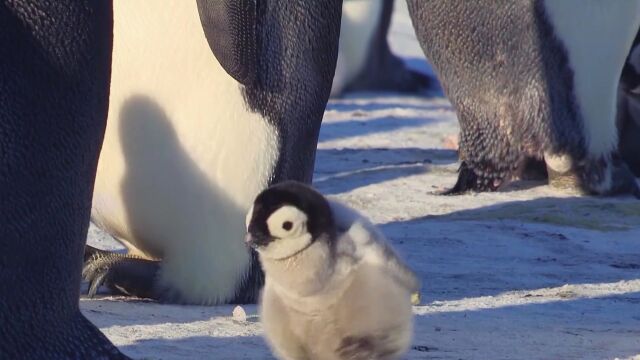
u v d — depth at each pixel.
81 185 13.76
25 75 13.11
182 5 18.02
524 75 29.89
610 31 29.75
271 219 12.31
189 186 18.48
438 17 30.16
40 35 13.11
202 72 18.19
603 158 30.55
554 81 29.92
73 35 13.29
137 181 18.64
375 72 58.25
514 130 30.30
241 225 18.64
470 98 30.45
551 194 30.55
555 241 25.38
